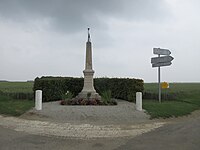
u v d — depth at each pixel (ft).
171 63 59.06
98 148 23.50
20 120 39.14
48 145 24.34
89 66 62.69
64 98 59.82
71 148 23.44
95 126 34.68
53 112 43.65
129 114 42.78
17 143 24.77
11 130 31.50
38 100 46.68
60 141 26.16
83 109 45.39
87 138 27.76
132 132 30.94
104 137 28.30
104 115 41.63
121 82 66.59
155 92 76.89
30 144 24.50
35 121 38.17
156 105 53.31
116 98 68.54
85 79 62.03
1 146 23.48
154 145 24.35
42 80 64.49
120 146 24.17
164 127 34.04
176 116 44.47
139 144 24.84
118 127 34.09
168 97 72.33
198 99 70.90
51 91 64.44
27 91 77.92
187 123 37.22
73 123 36.76
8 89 86.12
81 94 60.70
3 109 48.96
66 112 43.39
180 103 60.39
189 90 89.10
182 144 24.66
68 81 69.77
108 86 70.44
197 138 27.20
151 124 36.50
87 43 63.31
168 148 23.20
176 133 29.89
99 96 60.44
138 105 46.73
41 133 29.96
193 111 51.37
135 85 63.21
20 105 52.80
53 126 34.42
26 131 31.01
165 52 63.67
